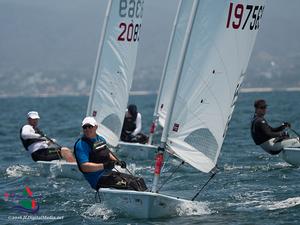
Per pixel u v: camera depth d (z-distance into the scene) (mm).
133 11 55438
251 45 34938
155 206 33406
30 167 53875
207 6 33969
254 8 34625
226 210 35000
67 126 102375
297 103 163750
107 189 34031
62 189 43031
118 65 55531
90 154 35250
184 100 34188
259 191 40062
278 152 52094
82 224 32969
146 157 57188
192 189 41312
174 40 59969
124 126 61812
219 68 34312
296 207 34750
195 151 34469
